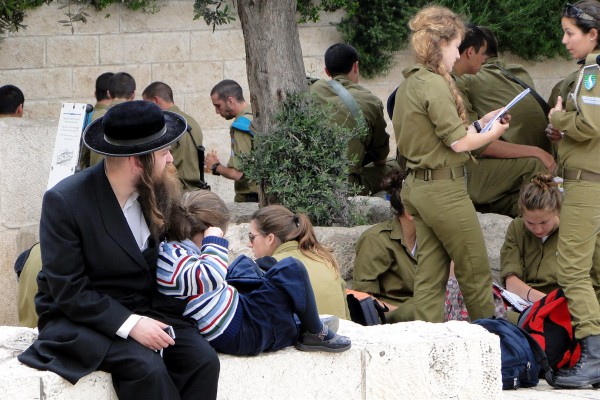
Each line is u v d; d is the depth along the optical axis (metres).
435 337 6.98
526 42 16.50
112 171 5.56
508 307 9.42
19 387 5.38
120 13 15.84
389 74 16.30
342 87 12.05
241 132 12.99
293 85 11.10
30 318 8.17
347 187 10.95
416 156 8.78
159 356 5.61
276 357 6.42
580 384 8.32
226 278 6.58
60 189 5.50
